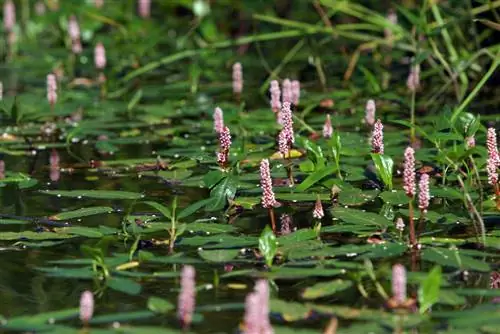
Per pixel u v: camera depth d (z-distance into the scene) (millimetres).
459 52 10781
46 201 6691
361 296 4961
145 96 10445
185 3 13617
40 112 9500
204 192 6875
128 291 5027
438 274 4680
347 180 6926
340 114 9266
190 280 4473
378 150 6426
